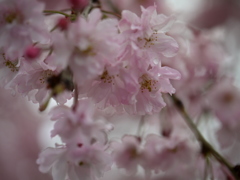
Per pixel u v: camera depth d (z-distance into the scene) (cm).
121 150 44
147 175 45
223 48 52
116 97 35
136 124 58
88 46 33
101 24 33
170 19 36
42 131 80
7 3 33
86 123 34
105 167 36
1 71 36
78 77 33
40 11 33
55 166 36
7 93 67
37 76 36
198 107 51
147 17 35
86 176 36
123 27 35
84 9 35
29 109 78
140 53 35
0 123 76
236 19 69
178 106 46
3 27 33
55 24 34
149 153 45
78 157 34
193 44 51
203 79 51
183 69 49
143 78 35
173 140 45
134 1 52
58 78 32
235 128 51
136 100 35
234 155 57
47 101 32
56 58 32
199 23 66
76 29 33
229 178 44
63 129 34
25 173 77
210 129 50
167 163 45
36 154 79
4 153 77
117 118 58
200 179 46
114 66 34
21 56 35
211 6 67
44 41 33
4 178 76
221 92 51
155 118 49
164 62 48
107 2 48
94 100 35
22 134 79
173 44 36
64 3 59
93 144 35
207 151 43
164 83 36
